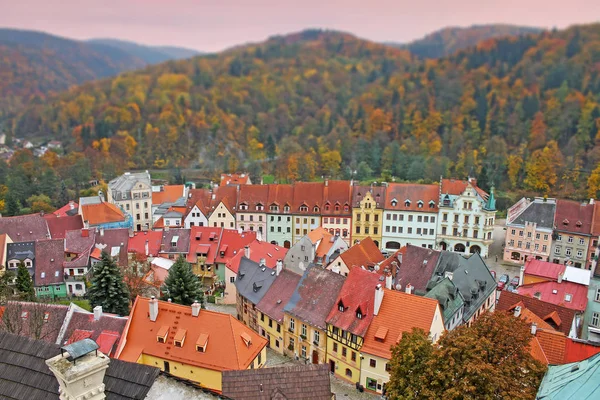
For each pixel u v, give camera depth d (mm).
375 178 186000
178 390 22578
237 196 123625
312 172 183000
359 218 119625
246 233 99438
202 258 96188
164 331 54781
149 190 133500
